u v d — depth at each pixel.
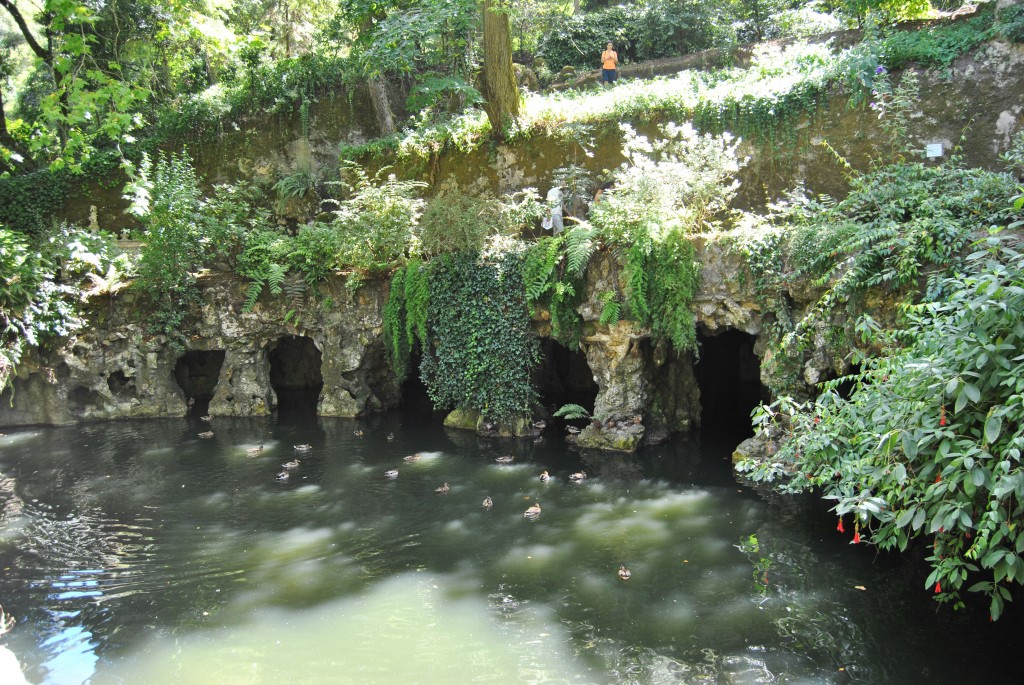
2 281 14.89
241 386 16.33
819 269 10.94
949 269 9.59
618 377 13.06
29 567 8.80
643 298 12.14
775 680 6.27
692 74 16.78
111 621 7.52
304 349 19.05
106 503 10.91
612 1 27.39
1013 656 6.55
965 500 5.75
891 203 10.81
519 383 13.62
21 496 11.30
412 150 18.12
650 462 12.20
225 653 6.89
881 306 10.23
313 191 19.97
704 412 15.32
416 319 14.25
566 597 7.80
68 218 21.47
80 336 15.88
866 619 7.21
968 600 7.52
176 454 13.30
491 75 16.75
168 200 16.03
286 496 11.00
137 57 21.42
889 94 12.98
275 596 7.97
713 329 12.48
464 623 7.34
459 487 11.20
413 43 16.61
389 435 14.18
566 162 16.47
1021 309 5.70
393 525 9.83
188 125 21.36
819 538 9.07
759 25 23.02
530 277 13.08
